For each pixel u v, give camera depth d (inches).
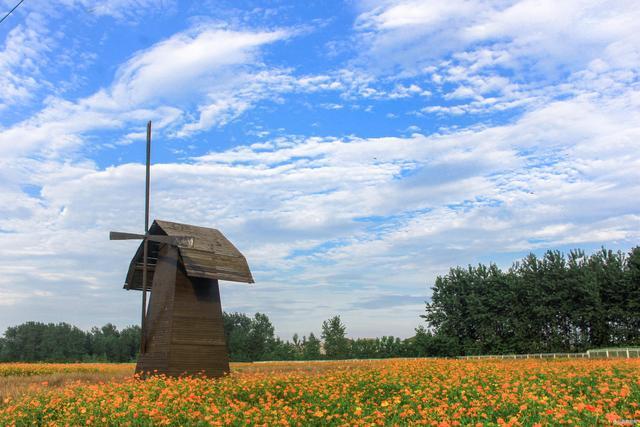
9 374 1716.3
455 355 2672.2
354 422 526.6
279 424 537.0
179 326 1103.6
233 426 541.6
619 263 2393.0
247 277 1204.5
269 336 4097.0
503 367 886.4
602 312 2250.2
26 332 4746.6
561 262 2503.7
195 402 673.0
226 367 1136.8
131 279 1277.1
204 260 1155.9
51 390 872.9
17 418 662.5
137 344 4963.1
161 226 1174.3
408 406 573.9
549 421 469.7
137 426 569.6
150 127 1219.9
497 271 2755.9
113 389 791.1
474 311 2652.6
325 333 3304.6
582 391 634.8
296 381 825.5
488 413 524.7
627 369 782.5
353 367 1430.9
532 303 2484.0
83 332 4972.9
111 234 1133.7
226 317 4461.1
